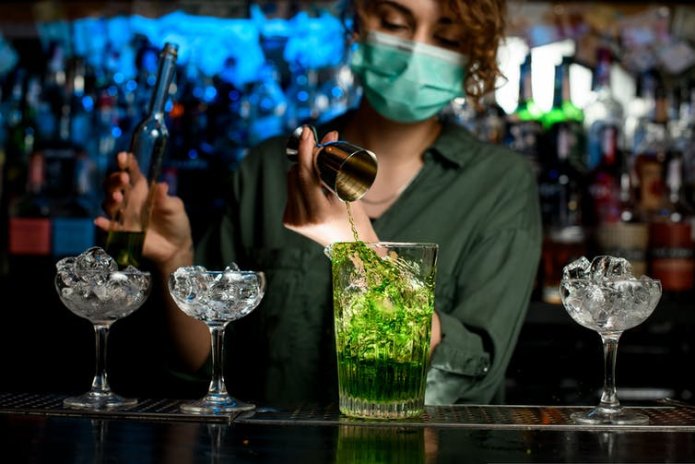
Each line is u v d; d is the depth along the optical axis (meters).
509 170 1.99
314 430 1.19
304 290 1.96
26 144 2.97
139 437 1.13
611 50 3.00
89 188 2.92
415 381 1.28
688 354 2.77
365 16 1.89
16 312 2.76
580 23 3.00
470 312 1.79
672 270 2.68
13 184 2.95
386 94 1.88
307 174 1.37
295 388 1.95
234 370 2.01
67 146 2.96
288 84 2.96
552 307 2.62
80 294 1.30
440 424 1.23
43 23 3.01
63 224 2.79
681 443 1.13
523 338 2.74
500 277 1.85
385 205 1.99
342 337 1.28
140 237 1.62
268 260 2.00
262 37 2.97
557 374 2.73
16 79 3.00
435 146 1.98
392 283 1.25
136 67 2.99
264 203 2.04
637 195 2.91
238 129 2.96
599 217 2.88
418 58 1.85
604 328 1.27
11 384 2.75
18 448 1.07
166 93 1.65
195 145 2.94
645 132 2.97
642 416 1.29
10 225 2.79
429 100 1.89
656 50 3.01
